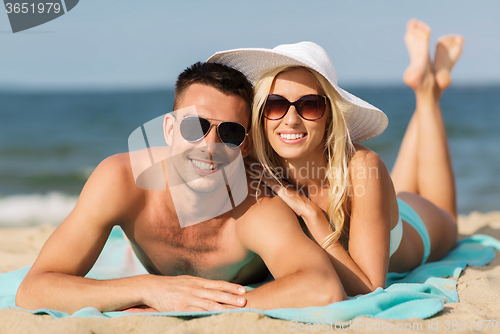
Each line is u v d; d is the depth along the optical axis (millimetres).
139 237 2262
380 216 2281
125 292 2109
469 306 2170
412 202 2730
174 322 2055
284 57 2234
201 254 2268
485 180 7336
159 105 18812
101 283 2125
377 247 2260
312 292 2088
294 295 2086
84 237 2168
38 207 5703
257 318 2043
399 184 3025
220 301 2098
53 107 17922
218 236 2250
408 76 3016
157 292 2113
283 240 2166
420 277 2436
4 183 7332
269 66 2275
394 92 24703
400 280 2461
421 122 2992
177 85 2234
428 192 2953
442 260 2717
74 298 2105
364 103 2359
